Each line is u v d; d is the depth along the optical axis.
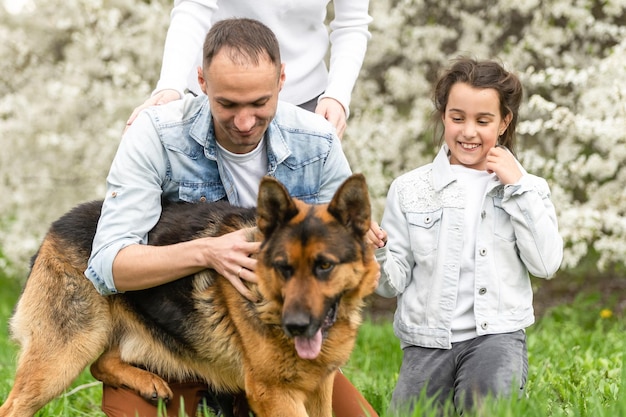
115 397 4.32
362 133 9.15
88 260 4.22
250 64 3.74
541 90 9.15
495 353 4.19
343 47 5.12
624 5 8.34
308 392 4.05
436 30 9.16
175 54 4.57
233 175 4.34
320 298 3.65
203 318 4.12
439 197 4.53
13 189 10.76
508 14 9.23
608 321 8.58
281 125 4.28
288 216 3.82
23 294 4.41
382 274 4.33
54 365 4.22
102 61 9.80
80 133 9.84
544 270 4.32
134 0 9.96
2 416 4.17
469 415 3.78
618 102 7.37
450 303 4.39
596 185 8.80
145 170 4.15
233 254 3.85
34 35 10.33
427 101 9.20
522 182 4.30
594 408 3.75
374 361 6.57
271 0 4.72
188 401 4.41
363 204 3.83
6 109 9.70
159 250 3.96
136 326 4.30
